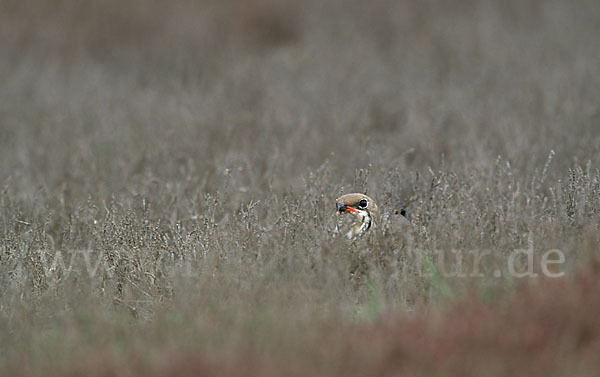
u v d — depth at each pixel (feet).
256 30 106.63
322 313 31.55
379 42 99.09
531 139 56.95
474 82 76.33
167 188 50.44
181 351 28.12
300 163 55.93
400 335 28.25
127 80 89.56
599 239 35.94
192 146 59.93
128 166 57.16
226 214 42.37
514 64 82.69
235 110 70.95
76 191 53.01
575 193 39.91
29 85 88.33
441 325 29.09
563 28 95.50
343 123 65.21
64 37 106.01
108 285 36.78
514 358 26.99
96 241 42.06
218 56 97.09
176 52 99.09
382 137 62.44
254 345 28.22
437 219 38.32
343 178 47.65
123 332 31.12
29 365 28.81
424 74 82.38
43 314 33.58
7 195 50.01
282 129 63.93
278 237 37.32
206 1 114.73
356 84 79.61
